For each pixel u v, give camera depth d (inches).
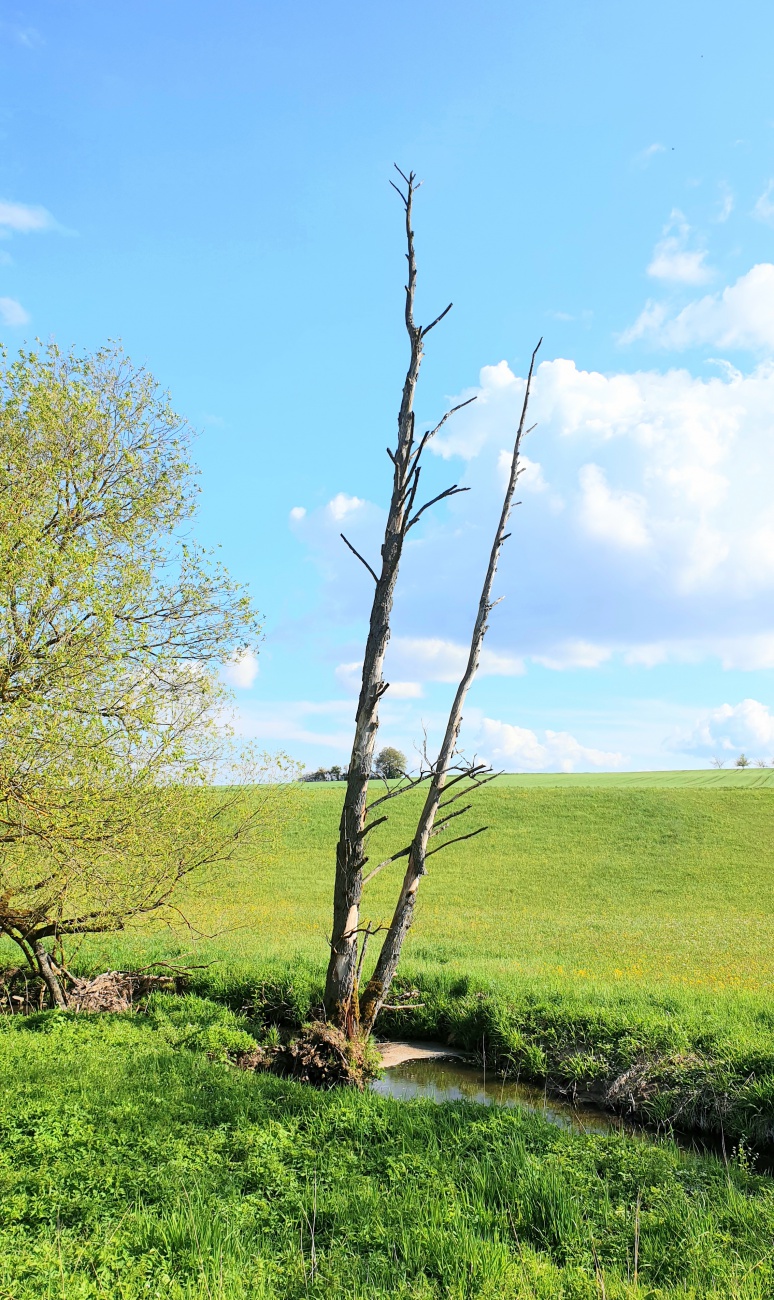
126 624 531.8
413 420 488.1
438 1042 571.2
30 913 569.3
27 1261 213.9
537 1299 205.3
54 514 534.0
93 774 502.6
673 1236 252.8
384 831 1888.5
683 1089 407.5
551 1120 409.7
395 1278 221.9
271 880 1481.3
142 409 582.9
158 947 832.9
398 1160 313.4
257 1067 465.4
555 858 1656.0
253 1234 247.0
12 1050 446.0
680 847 1713.8
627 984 629.9
